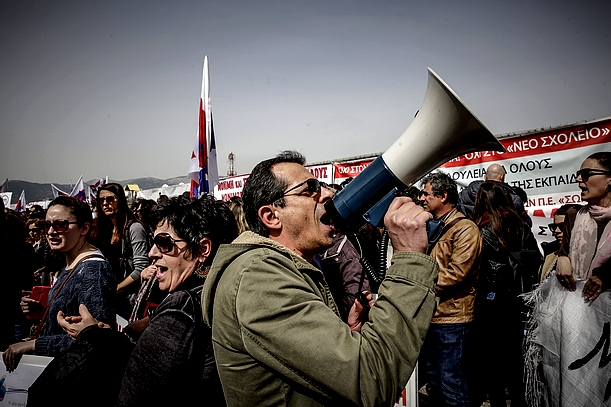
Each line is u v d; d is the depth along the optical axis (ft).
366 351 2.94
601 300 7.05
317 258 8.76
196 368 3.83
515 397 10.04
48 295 7.31
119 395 3.80
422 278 3.27
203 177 11.00
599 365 6.95
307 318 3.00
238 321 3.22
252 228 4.39
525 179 15.69
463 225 9.04
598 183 7.24
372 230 5.78
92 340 4.62
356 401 2.81
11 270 9.78
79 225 7.17
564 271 7.70
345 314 8.62
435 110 3.71
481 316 9.95
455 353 9.07
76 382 4.33
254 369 3.27
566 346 7.44
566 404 7.28
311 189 4.12
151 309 7.48
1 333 9.63
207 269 4.97
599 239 7.24
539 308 8.32
